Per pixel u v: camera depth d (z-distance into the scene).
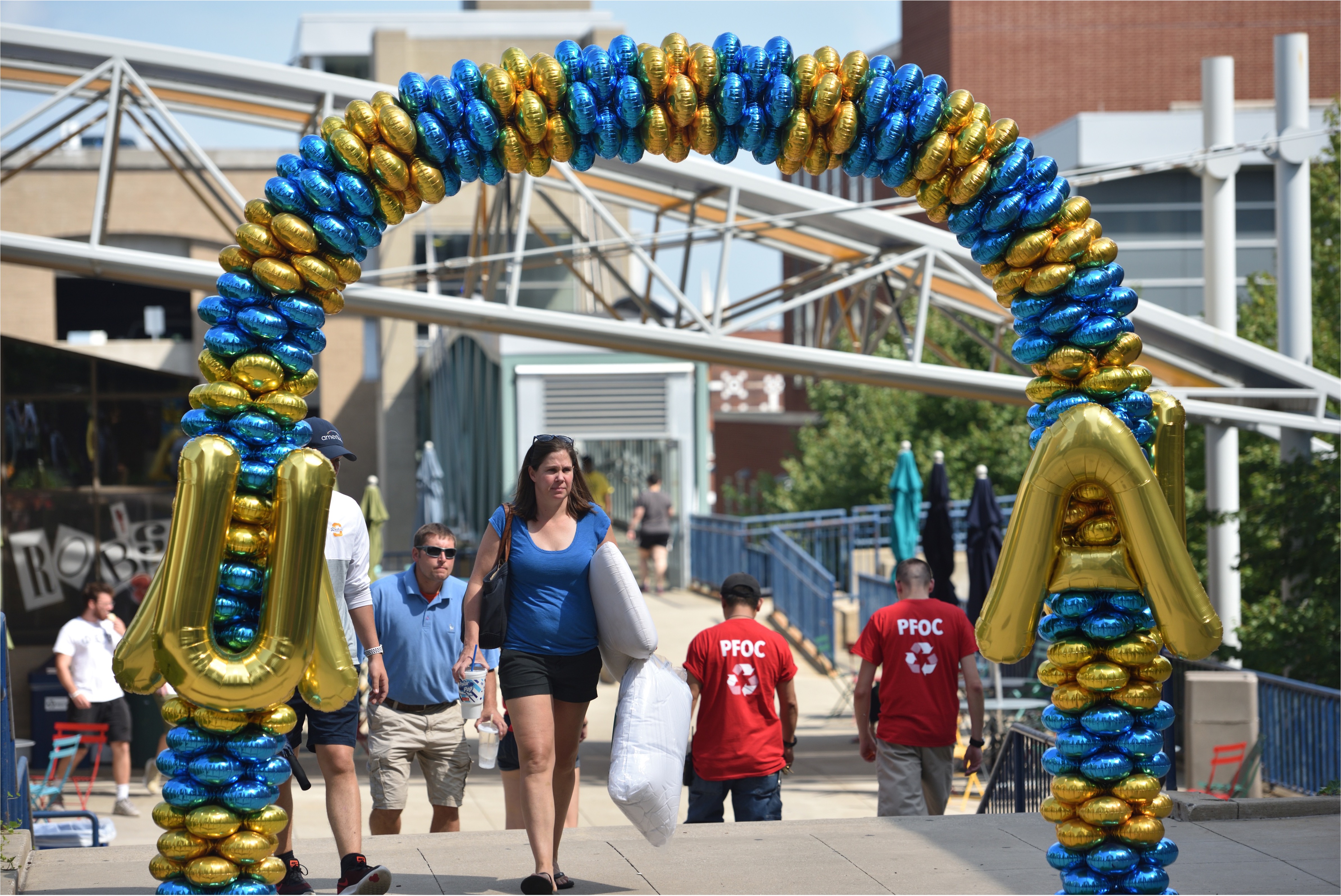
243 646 5.41
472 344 37.88
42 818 11.63
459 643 9.04
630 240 17.33
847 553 29.20
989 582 17.41
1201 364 19.36
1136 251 38.53
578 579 6.30
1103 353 5.74
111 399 17.94
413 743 8.98
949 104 5.80
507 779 8.75
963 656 9.14
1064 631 5.68
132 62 17.20
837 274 21.20
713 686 8.73
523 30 50.12
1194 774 13.24
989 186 5.78
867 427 37.28
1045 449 5.50
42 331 44.47
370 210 5.67
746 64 5.81
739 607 8.96
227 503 5.27
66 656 14.21
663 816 6.38
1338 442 17.20
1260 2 53.34
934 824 8.03
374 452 49.38
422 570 9.00
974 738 9.17
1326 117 23.00
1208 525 18.33
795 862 7.06
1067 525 5.72
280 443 5.57
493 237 19.52
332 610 5.45
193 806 5.38
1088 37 53.09
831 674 22.61
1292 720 12.77
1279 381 19.12
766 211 19.95
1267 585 17.91
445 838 7.72
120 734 14.38
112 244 43.88
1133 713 5.64
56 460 17.62
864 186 51.66
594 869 6.89
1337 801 8.45
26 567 17.36
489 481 34.53
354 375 49.38
